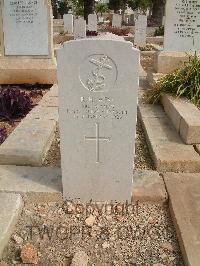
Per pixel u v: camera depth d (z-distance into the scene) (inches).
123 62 99.4
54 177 128.5
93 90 103.3
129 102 104.6
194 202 114.7
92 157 112.9
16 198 115.2
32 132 163.3
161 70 250.4
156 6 981.8
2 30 257.4
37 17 252.4
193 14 244.1
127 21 1188.5
